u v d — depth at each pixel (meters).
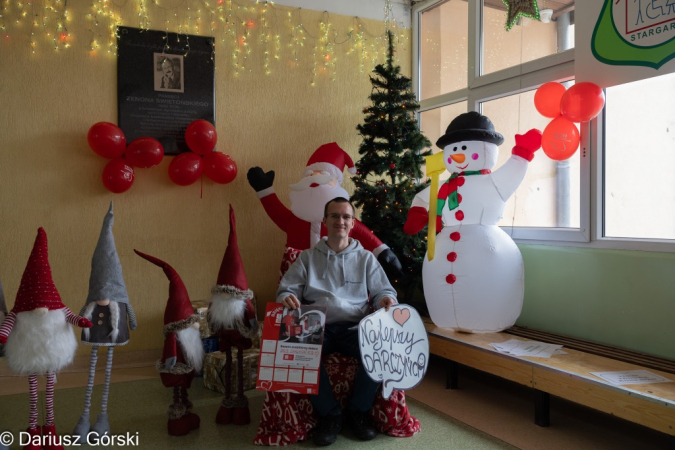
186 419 2.76
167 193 4.14
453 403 3.19
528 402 3.21
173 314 2.69
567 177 3.48
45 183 3.83
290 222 4.00
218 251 4.30
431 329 3.54
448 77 4.59
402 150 4.14
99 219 3.96
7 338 2.32
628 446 2.57
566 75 3.44
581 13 3.18
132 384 3.57
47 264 2.42
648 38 2.84
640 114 3.05
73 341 2.46
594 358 2.82
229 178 4.05
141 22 4.04
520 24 3.82
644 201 3.05
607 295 3.11
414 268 3.99
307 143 4.59
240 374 2.89
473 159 3.30
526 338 3.27
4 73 3.72
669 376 2.50
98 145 3.71
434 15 4.75
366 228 3.84
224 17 4.29
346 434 2.73
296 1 4.55
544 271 3.49
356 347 2.71
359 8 4.77
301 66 4.56
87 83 3.92
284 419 2.62
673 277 2.79
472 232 3.26
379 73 4.20
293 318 2.57
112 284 2.67
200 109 4.20
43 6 3.80
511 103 3.93
